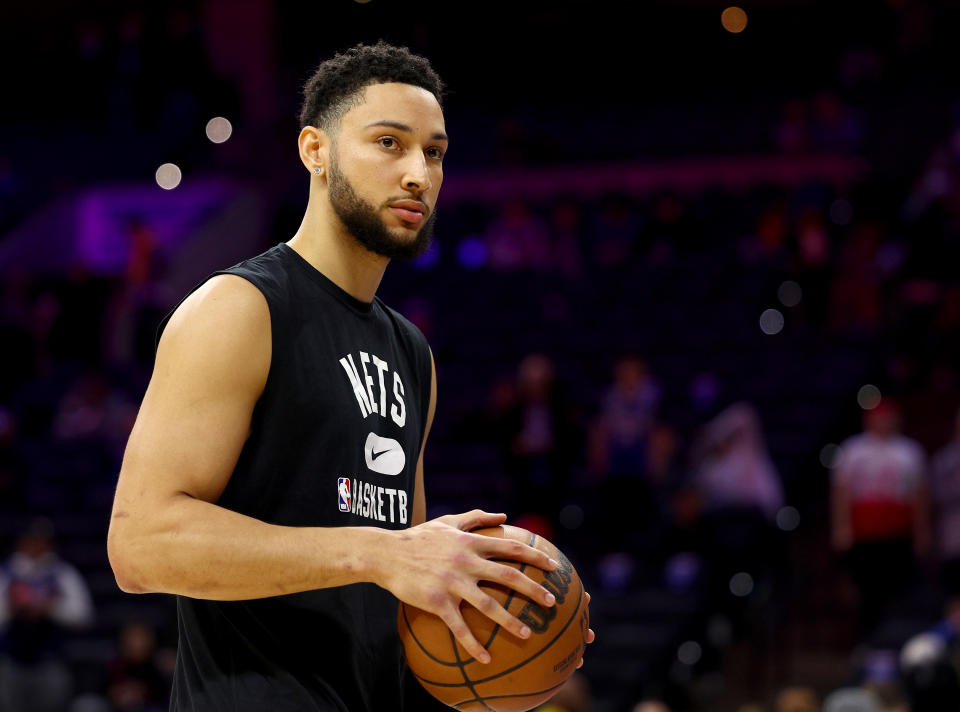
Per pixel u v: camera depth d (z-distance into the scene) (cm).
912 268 1255
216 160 1727
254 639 234
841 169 1600
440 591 213
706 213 1542
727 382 1182
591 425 1127
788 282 1285
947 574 852
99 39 1903
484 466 1095
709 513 884
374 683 245
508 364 1248
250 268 239
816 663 868
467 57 1973
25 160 1780
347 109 246
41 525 1084
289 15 1970
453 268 1466
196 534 211
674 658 808
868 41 1925
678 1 1984
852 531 850
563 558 232
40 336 1413
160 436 217
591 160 1697
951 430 1108
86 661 947
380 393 254
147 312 1398
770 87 1908
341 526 240
